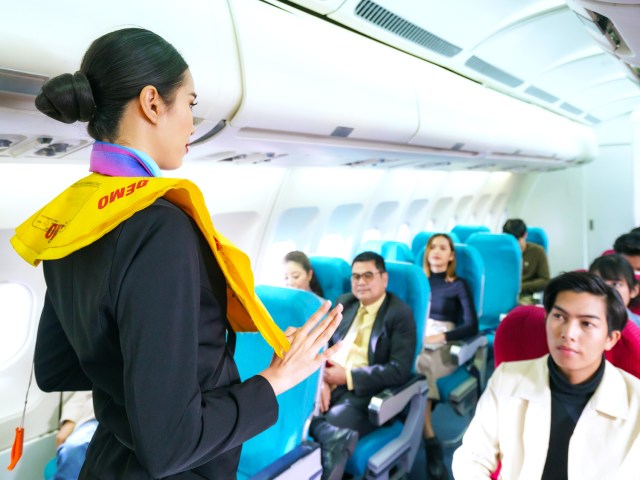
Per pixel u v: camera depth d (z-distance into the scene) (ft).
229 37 4.07
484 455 4.21
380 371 6.97
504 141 10.19
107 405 2.23
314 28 5.16
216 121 4.41
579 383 3.86
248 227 8.67
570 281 3.72
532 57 8.63
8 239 5.38
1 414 6.12
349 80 5.56
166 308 1.75
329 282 9.16
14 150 4.29
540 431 3.93
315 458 4.83
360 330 7.70
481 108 9.02
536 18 6.99
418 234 14.29
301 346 2.33
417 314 7.82
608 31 5.00
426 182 13.94
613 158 18.95
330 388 7.41
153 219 1.81
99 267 1.80
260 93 4.35
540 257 14.14
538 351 4.78
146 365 1.71
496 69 8.67
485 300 12.05
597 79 11.10
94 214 1.78
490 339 10.37
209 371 2.09
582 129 15.87
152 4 3.46
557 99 12.10
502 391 4.20
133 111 1.95
